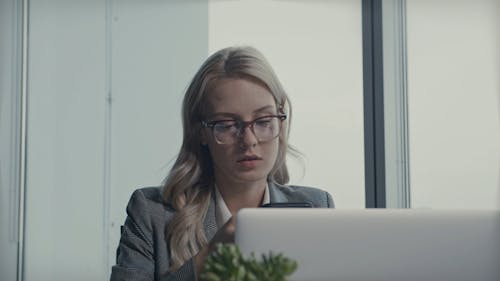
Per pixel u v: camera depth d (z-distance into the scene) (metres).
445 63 3.11
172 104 3.07
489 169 3.09
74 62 3.01
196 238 1.53
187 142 1.63
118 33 3.04
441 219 0.96
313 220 0.94
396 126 3.11
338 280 0.94
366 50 3.22
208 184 1.61
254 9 3.17
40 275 2.93
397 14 3.14
